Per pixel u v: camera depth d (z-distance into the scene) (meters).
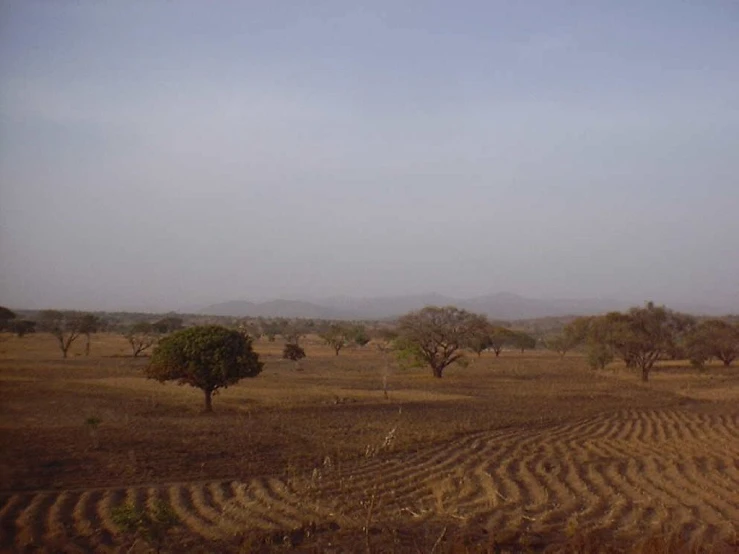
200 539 12.73
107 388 38.97
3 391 34.69
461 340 55.97
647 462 20.62
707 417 31.48
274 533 13.09
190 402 33.72
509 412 33.12
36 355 68.25
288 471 18.80
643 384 51.16
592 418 31.50
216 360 30.30
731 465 20.23
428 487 17.38
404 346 57.06
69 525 13.52
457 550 11.63
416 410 33.06
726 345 64.25
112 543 12.50
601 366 62.03
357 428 26.62
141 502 15.28
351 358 80.81
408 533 13.03
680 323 60.44
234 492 16.45
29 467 17.92
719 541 12.84
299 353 68.56
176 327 88.44
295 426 26.81
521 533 13.28
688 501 16.11
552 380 54.47
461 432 26.27
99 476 17.56
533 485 17.69
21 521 13.53
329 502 15.58
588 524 14.08
